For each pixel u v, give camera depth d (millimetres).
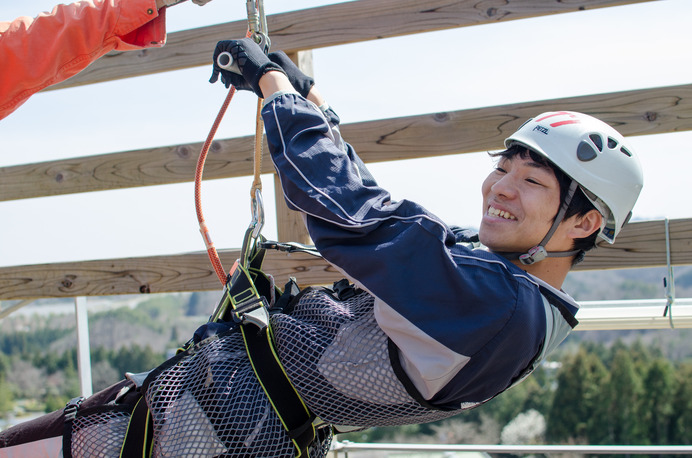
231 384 1278
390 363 1252
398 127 2781
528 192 1332
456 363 1206
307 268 2779
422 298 1213
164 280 2971
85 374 3395
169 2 1707
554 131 1342
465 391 1277
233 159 2928
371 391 1265
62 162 3174
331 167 1313
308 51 2955
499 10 2623
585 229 1361
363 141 2816
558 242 1363
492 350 1218
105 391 1457
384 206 1302
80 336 3402
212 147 2959
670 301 2494
